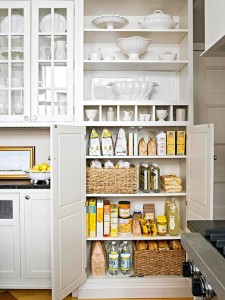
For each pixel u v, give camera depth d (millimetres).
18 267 2359
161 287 2365
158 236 2447
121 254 2480
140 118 2502
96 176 2420
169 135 2479
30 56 2432
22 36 2457
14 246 2359
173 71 2740
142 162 2730
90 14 2672
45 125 2436
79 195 2336
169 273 2432
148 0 2449
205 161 2025
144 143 2508
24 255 2355
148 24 2439
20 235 2354
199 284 925
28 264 2357
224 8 1169
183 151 2473
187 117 2492
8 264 2359
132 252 2643
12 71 2479
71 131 2240
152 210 2637
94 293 2359
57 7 2430
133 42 2406
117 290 2359
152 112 2465
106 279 2373
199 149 2133
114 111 2703
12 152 2723
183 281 2373
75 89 2428
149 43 2471
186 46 2486
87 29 2410
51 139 2057
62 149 2154
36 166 2467
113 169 2426
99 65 2539
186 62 2443
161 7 2572
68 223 2225
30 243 2355
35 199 2348
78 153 2320
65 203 2189
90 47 2709
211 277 772
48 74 2467
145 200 2719
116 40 2506
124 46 2455
